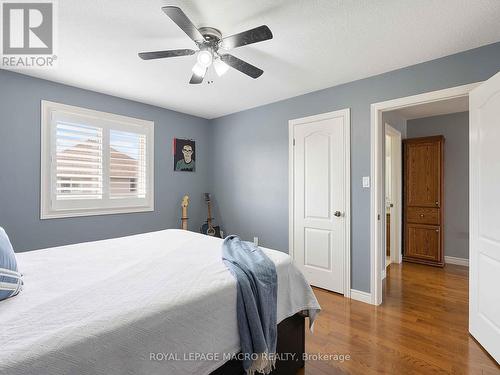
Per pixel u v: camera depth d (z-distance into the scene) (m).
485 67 2.09
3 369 0.71
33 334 0.84
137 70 2.56
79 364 0.81
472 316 2.06
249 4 1.62
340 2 1.61
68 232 2.94
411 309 2.56
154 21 1.79
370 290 2.69
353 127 2.82
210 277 1.35
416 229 4.09
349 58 2.32
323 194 3.07
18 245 2.62
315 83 2.88
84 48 2.15
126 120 3.41
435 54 2.24
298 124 3.29
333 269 2.99
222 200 4.27
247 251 1.81
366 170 2.72
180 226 4.02
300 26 1.85
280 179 3.51
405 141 4.16
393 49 2.16
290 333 1.67
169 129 3.89
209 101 3.52
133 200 3.48
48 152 2.79
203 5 1.63
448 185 4.09
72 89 2.95
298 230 3.31
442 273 3.63
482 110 1.93
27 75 2.65
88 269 1.48
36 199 2.72
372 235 2.68
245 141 3.93
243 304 1.29
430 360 1.80
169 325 1.03
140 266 1.53
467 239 3.97
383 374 1.67
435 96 2.31
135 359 0.93
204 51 1.77
